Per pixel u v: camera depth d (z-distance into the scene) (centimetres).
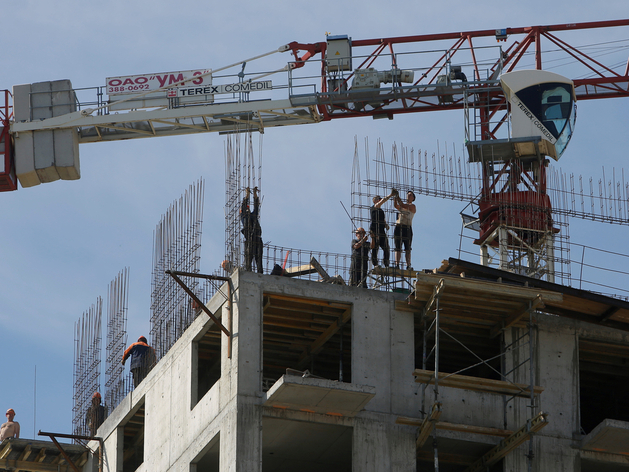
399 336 7744
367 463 7381
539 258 10131
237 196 8025
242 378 7362
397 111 12169
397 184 9044
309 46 12112
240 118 11956
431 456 7931
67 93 11888
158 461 8275
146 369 8994
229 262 7881
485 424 7681
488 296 7569
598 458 7762
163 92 11812
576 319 8075
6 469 9250
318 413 7394
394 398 7594
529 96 11156
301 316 7950
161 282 8806
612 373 8794
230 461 7188
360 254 8281
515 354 7894
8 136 11894
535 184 10900
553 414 7819
